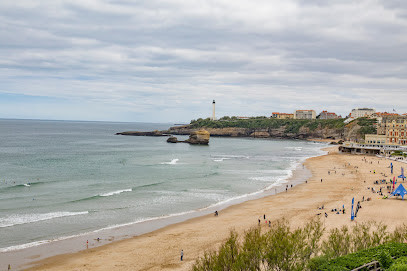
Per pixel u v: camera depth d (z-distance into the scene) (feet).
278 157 475.72
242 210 187.01
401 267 65.16
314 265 71.05
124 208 185.37
